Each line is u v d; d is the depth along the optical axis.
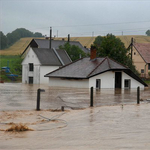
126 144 14.45
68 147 13.92
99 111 24.80
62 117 21.83
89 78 56.66
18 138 15.61
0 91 46.50
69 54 97.50
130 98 37.78
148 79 88.12
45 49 87.94
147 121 20.52
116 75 61.38
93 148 13.73
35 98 35.25
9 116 21.91
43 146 14.10
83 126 18.78
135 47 96.81
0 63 123.81
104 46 77.00
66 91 47.47
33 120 20.59
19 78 99.25
